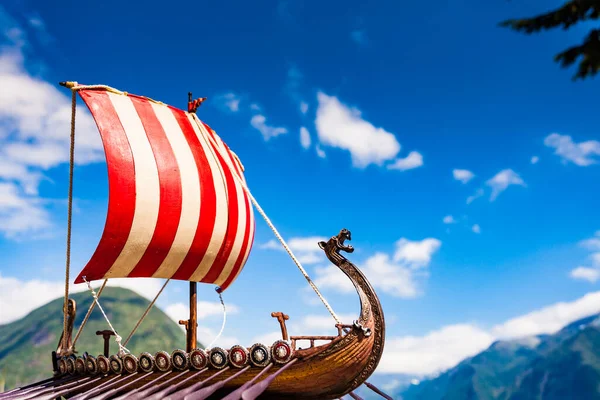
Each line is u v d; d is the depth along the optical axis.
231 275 16.11
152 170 13.41
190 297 14.82
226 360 9.26
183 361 9.48
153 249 13.26
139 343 156.88
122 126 13.47
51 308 178.25
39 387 10.09
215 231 14.80
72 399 8.24
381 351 9.10
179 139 14.84
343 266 9.67
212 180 15.09
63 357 11.24
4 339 166.75
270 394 9.62
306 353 9.13
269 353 9.09
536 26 4.57
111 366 10.12
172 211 13.55
